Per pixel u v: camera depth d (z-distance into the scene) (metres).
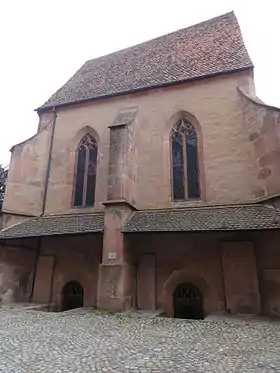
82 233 13.12
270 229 10.63
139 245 13.61
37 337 7.20
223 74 15.41
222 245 12.26
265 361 5.34
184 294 12.96
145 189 14.91
